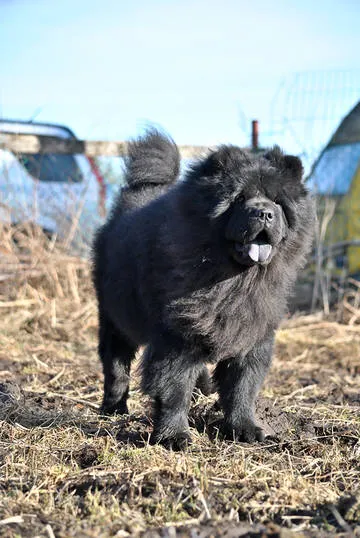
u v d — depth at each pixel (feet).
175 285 5.96
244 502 5.09
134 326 6.89
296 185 6.18
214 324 6.00
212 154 6.06
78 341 10.69
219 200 5.90
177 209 6.09
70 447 6.05
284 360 10.19
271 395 8.08
